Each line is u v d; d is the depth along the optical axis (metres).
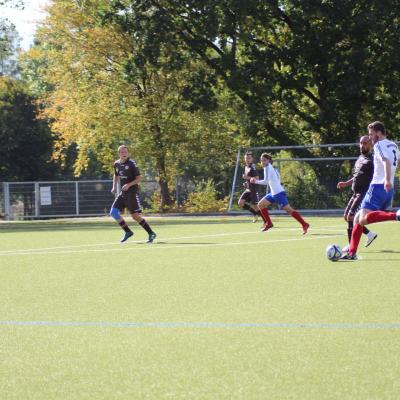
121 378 10.87
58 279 21.92
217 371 11.11
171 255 28.80
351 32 72.44
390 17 72.62
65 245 35.34
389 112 77.94
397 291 18.22
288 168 66.88
